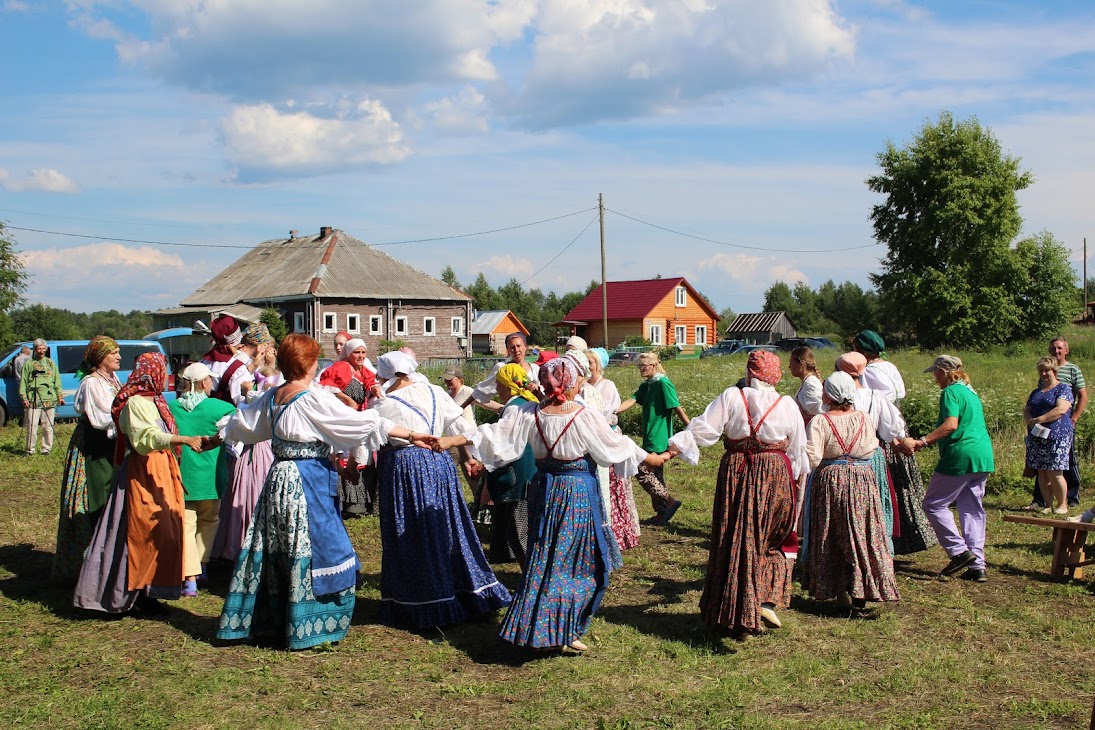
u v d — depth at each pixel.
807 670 4.85
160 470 5.62
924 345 46.72
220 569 6.85
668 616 5.80
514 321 55.69
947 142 45.97
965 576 6.60
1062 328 45.28
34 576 6.64
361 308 42.41
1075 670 4.86
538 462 5.12
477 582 5.64
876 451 6.16
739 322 67.62
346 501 8.58
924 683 4.68
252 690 4.58
